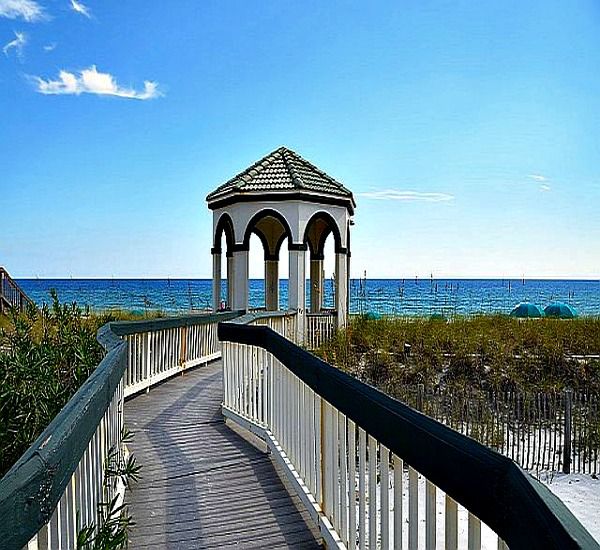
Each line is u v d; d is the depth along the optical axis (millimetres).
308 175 15789
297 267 14562
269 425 5547
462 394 12695
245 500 4523
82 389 2705
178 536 3914
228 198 15016
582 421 11789
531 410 12195
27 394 3768
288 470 4551
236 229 14773
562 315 29609
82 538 2049
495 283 141125
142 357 8586
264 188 14617
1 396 3525
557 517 1199
